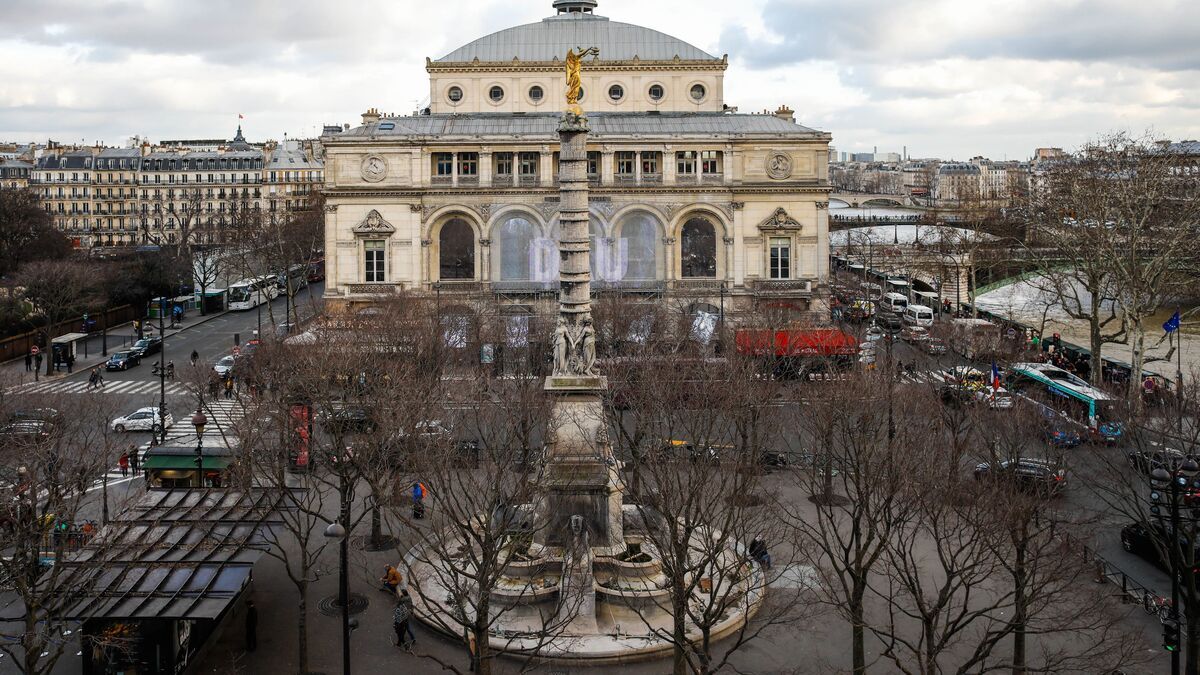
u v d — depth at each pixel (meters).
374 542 62.06
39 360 116.62
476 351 98.25
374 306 129.75
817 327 107.06
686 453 59.22
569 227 57.94
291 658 48.88
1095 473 60.69
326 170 131.38
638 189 131.88
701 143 132.62
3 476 56.06
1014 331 124.00
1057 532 51.09
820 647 49.28
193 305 181.00
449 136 131.25
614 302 111.69
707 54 150.12
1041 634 47.19
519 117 140.88
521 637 45.44
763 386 71.44
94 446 73.75
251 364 93.81
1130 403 64.94
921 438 52.97
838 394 60.69
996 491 45.50
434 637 50.97
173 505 55.47
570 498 55.66
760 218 133.50
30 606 41.06
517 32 151.12
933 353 103.94
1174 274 123.88
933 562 58.22
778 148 132.75
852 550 57.41
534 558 53.69
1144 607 52.31
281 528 57.66
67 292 127.81
